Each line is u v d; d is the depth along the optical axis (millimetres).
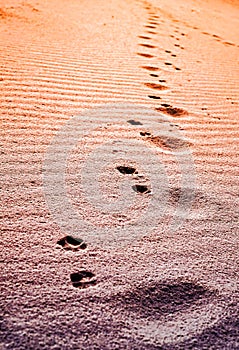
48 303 1101
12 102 2393
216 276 1302
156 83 3299
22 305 1081
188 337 1068
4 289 1121
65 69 3201
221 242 1476
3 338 978
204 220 1598
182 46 5027
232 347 1060
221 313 1162
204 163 2061
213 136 2416
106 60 3680
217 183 1888
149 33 5383
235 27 7926
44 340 993
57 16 5223
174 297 1193
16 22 4520
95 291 1167
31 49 3574
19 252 1271
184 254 1386
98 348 997
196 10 9070
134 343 1025
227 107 3012
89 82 3002
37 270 1211
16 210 1473
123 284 1211
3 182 1619
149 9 7617
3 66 2998
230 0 13023
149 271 1281
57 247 1325
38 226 1411
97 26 5086
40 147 1947
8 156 1814
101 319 1079
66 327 1038
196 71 3938
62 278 1196
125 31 5164
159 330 1077
